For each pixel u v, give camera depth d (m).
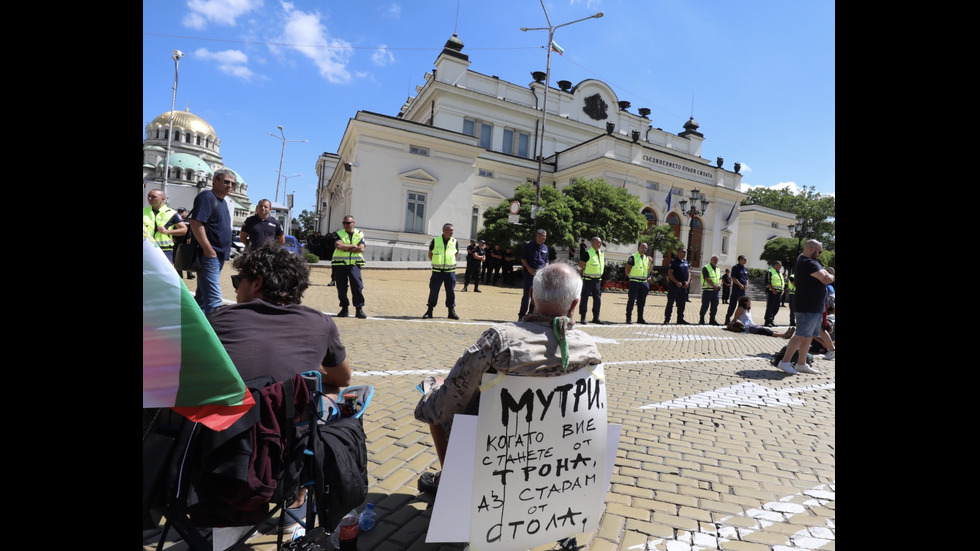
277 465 1.67
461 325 9.02
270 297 2.12
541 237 9.76
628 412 4.45
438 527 1.89
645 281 12.00
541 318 2.09
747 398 5.17
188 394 1.48
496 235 22.20
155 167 78.00
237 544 1.82
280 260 2.14
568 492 2.13
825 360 7.66
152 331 1.40
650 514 2.66
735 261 34.81
